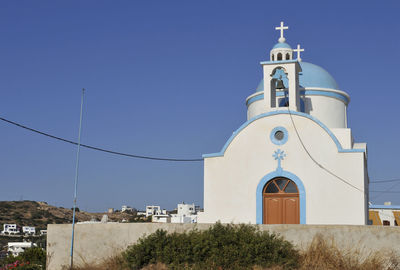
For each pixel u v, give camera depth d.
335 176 21.72
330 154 21.94
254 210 22.47
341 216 21.34
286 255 17.11
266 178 22.55
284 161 22.47
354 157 21.62
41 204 103.75
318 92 27.31
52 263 19.91
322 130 22.23
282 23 25.42
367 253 17.20
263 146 22.86
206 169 23.50
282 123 22.80
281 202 22.31
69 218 92.88
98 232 19.86
